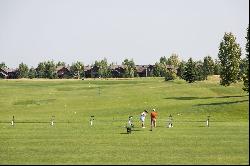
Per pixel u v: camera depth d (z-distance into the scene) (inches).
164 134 2994.6
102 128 3469.5
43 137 2898.6
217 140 2637.8
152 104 5684.1
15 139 2802.7
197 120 4156.0
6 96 7224.4
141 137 2847.0
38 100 6732.3
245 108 4781.0
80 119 4387.3
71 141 2691.9
